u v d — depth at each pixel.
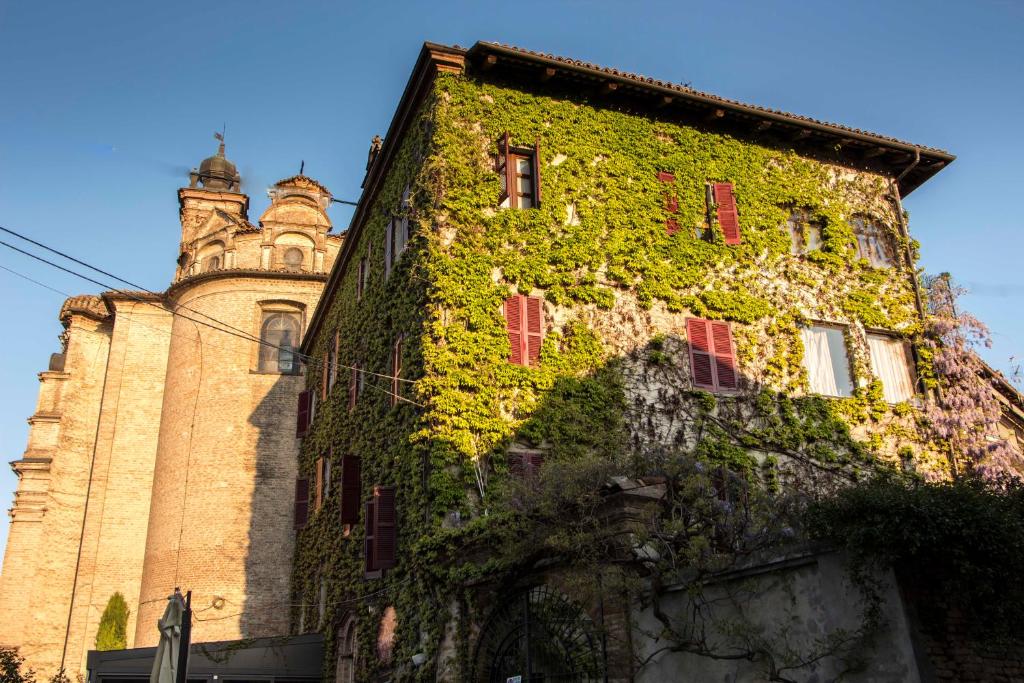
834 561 9.70
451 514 17.19
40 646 38.53
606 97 22.48
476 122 20.95
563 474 12.73
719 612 10.85
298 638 25.56
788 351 21.88
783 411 21.11
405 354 19.83
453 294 19.05
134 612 39.66
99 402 43.78
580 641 12.22
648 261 21.31
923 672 8.66
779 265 22.83
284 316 39.38
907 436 22.11
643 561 11.68
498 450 18.00
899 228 24.69
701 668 10.84
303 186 42.06
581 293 20.27
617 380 19.77
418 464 18.00
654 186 22.16
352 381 25.88
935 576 9.16
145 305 43.31
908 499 9.12
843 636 9.31
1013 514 9.28
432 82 21.22
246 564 34.81
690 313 21.30
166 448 38.06
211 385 37.47
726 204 22.77
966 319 23.47
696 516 11.73
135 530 40.91
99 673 25.36
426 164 20.41
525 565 13.48
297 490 31.27
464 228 19.77
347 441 25.64
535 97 21.75
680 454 13.39
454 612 15.73
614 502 12.12
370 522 19.91
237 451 36.44
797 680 9.84
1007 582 8.94
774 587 10.31
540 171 21.08
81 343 44.34
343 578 23.98
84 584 39.62
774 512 11.22
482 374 18.56
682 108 23.05
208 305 39.00
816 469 20.67
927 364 23.19
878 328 23.20
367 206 25.77
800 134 23.91
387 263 22.80
